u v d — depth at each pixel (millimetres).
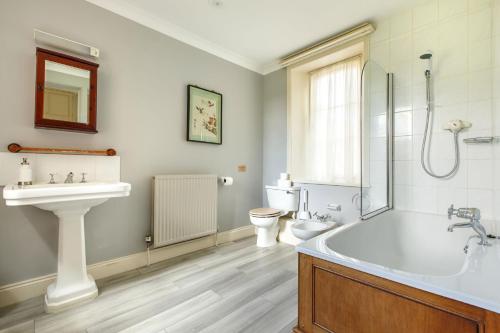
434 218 1913
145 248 2271
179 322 1438
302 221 2578
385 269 1011
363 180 2277
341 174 2803
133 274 2070
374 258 1788
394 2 2068
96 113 1953
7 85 1614
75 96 1833
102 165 1997
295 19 2309
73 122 1817
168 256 2418
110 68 2051
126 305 1609
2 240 1611
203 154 2740
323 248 1259
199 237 2648
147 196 2283
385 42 2285
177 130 2502
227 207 2996
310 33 2561
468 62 1863
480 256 1210
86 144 1929
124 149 2131
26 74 1680
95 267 1979
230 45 2818
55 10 1788
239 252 2600
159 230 2244
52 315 1500
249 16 2266
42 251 1752
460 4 1901
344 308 1118
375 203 2252
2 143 1600
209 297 1711
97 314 1511
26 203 1315
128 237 2170
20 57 1656
